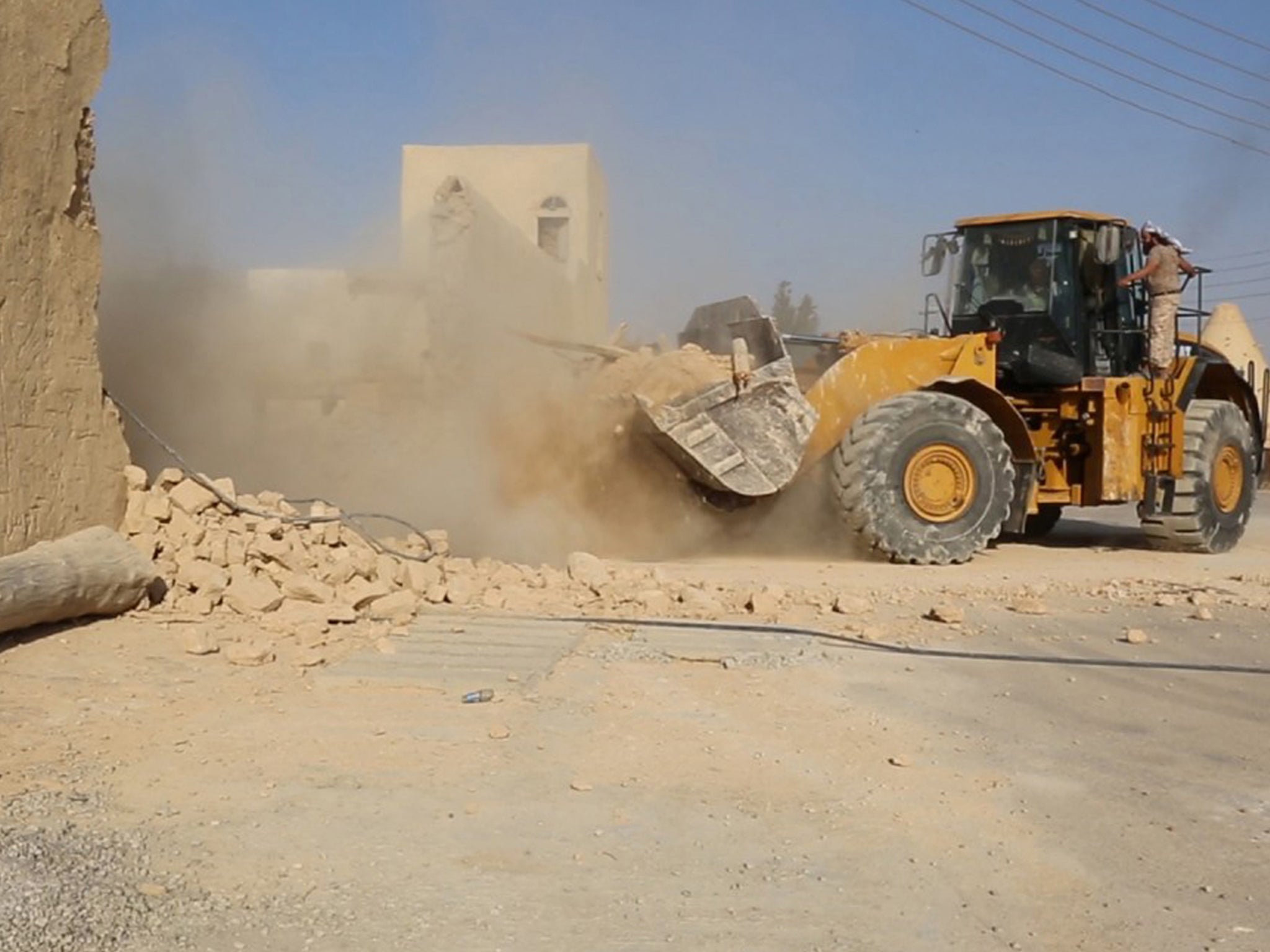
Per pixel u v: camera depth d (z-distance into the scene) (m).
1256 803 4.95
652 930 3.72
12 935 3.44
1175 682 6.86
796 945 3.65
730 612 8.47
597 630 7.71
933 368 11.72
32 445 6.97
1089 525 17.45
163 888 3.83
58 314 7.27
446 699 6.08
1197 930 3.80
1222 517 13.08
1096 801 4.94
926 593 9.48
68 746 5.11
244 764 5.02
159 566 7.63
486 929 3.68
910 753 5.51
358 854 4.19
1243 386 13.97
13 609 6.23
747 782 5.07
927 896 4.02
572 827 4.51
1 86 6.79
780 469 10.65
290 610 7.49
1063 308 12.20
